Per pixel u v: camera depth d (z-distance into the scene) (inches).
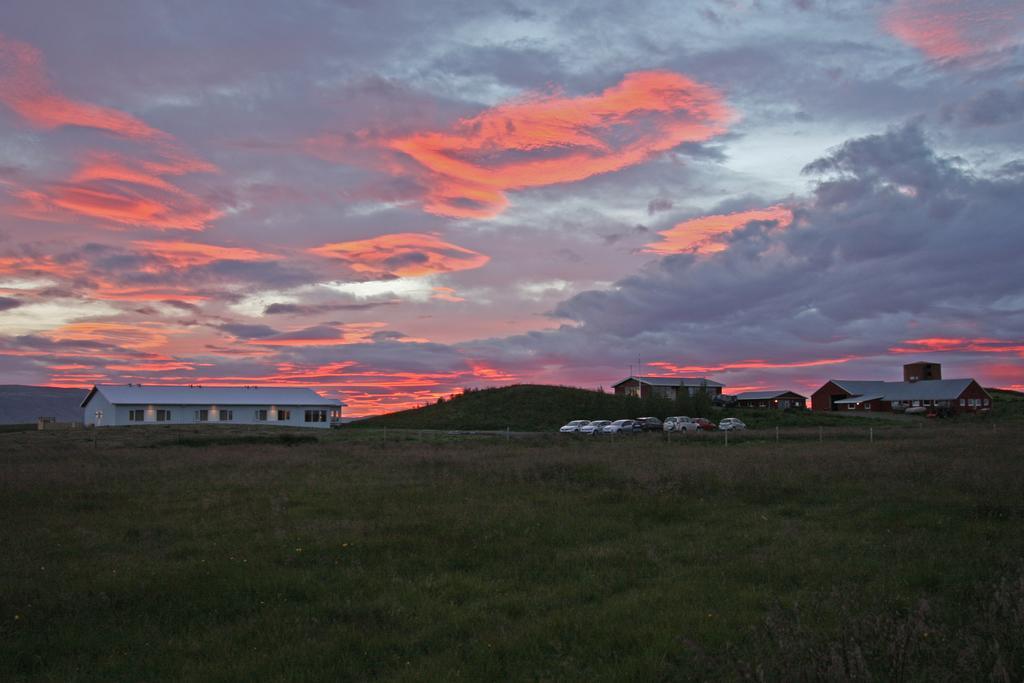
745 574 441.4
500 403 3786.9
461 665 297.9
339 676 295.4
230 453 1471.5
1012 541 501.0
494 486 880.3
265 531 596.1
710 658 276.5
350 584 432.1
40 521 653.3
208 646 330.0
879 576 420.2
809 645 272.2
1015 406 4040.4
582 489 849.5
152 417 2989.7
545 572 460.4
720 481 848.3
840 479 871.7
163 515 691.4
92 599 399.2
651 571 458.6
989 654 263.0
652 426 2883.9
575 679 280.8
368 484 913.5
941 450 1254.9
